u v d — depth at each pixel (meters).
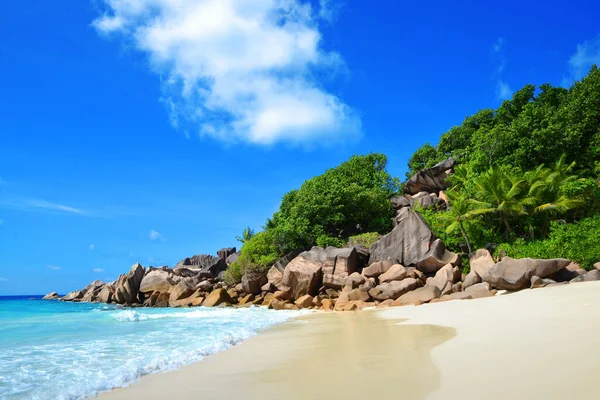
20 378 7.69
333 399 5.12
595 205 32.56
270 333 13.91
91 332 15.35
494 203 33.50
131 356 9.86
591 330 8.21
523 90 52.78
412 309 19.89
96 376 7.62
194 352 9.84
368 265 33.72
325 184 48.34
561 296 15.38
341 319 18.19
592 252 23.17
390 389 5.34
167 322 19.45
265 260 39.28
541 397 4.38
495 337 8.70
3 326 17.95
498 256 27.70
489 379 5.33
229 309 31.30
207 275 48.22
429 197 44.94
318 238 41.47
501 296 19.56
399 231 32.94
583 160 38.88
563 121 40.06
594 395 4.27
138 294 45.75
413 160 60.56
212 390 6.17
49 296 72.69
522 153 39.28
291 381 6.38
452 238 34.03
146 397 5.98
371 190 50.38
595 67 44.88
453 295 22.34
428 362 6.87
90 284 62.44
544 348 6.92
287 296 32.81
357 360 7.68
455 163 47.91
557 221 31.59
